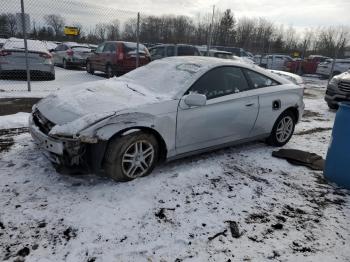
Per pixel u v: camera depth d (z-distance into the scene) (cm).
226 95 400
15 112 587
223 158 426
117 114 307
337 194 348
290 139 555
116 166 314
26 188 306
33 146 411
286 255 242
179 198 311
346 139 353
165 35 1991
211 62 412
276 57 2083
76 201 290
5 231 243
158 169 370
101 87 386
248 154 451
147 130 333
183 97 356
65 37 1639
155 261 226
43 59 929
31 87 851
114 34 1252
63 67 1595
